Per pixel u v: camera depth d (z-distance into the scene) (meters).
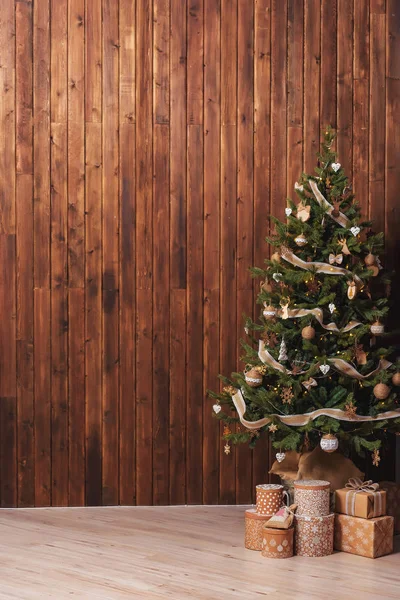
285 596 2.95
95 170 4.30
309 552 3.45
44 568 3.26
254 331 4.34
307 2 4.38
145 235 4.33
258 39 4.36
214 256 4.36
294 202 4.39
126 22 4.30
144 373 4.33
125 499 4.32
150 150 4.32
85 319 4.30
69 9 4.28
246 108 4.36
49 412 4.29
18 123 4.27
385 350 3.82
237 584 3.08
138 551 3.49
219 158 4.35
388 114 4.43
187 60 4.34
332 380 3.81
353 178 4.41
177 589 3.02
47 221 4.29
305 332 3.65
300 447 3.84
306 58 4.39
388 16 4.42
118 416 4.32
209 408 4.35
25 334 4.27
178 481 4.34
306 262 3.77
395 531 3.86
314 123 4.39
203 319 4.36
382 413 3.73
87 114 4.30
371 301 3.82
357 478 3.75
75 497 4.30
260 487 3.60
